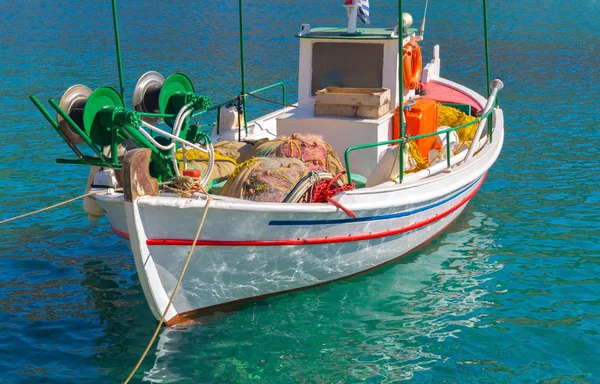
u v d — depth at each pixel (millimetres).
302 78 9312
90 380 6156
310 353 6566
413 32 9641
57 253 8922
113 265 8562
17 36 32594
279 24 36469
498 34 31484
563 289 7750
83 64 24422
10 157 13531
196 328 6984
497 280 8000
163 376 6211
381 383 6094
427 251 8797
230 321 7121
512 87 19719
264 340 6781
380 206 7359
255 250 6816
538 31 32188
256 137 9734
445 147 9164
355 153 8641
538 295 7617
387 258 8242
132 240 6293
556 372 6191
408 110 8953
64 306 7488
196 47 28359
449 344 6691
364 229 7469
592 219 9852
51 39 31500
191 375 6223
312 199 7125
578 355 6445
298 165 7387
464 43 28844
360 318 7188
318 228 7047
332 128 8672
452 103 11383
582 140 14188
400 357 6488
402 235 8117
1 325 7082
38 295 7742
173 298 6762
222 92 19344
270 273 7141
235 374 6234
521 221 9828
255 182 7184
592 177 11781
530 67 22922
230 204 6316
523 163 12703
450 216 9219
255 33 32844
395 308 7383
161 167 6789
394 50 8875
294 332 6918
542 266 8344
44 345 6723
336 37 8969
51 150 14078
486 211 10258
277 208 6562
